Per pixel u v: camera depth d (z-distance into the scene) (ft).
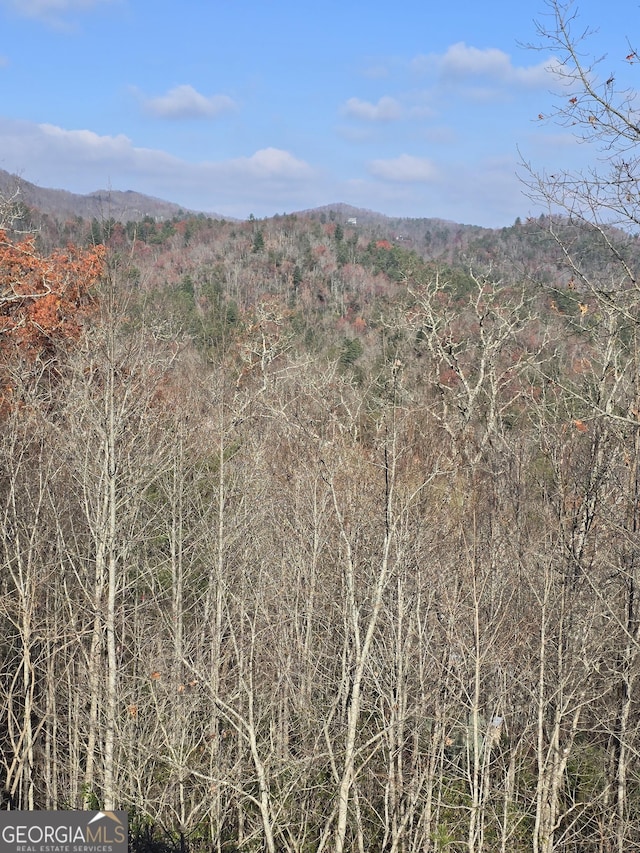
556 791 33.81
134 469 39.99
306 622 40.73
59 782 42.29
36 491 42.93
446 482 38.24
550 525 33.40
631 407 32.40
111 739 32.71
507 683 36.04
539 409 37.22
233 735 37.11
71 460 41.65
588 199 29.25
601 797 35.63
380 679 34.78
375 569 32.22
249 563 42.34
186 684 35.96
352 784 32.71
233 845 37.17
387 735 33.86
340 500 35.60
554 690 34.37
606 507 35.04
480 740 37.19
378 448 31.68
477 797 33.14
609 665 37.88
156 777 39.83
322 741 36.86
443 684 34.19
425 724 35.81
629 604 33.35
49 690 40.27
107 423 34.32
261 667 40.88
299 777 33.27
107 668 37.32
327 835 32.12
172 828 36.14
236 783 32.30
